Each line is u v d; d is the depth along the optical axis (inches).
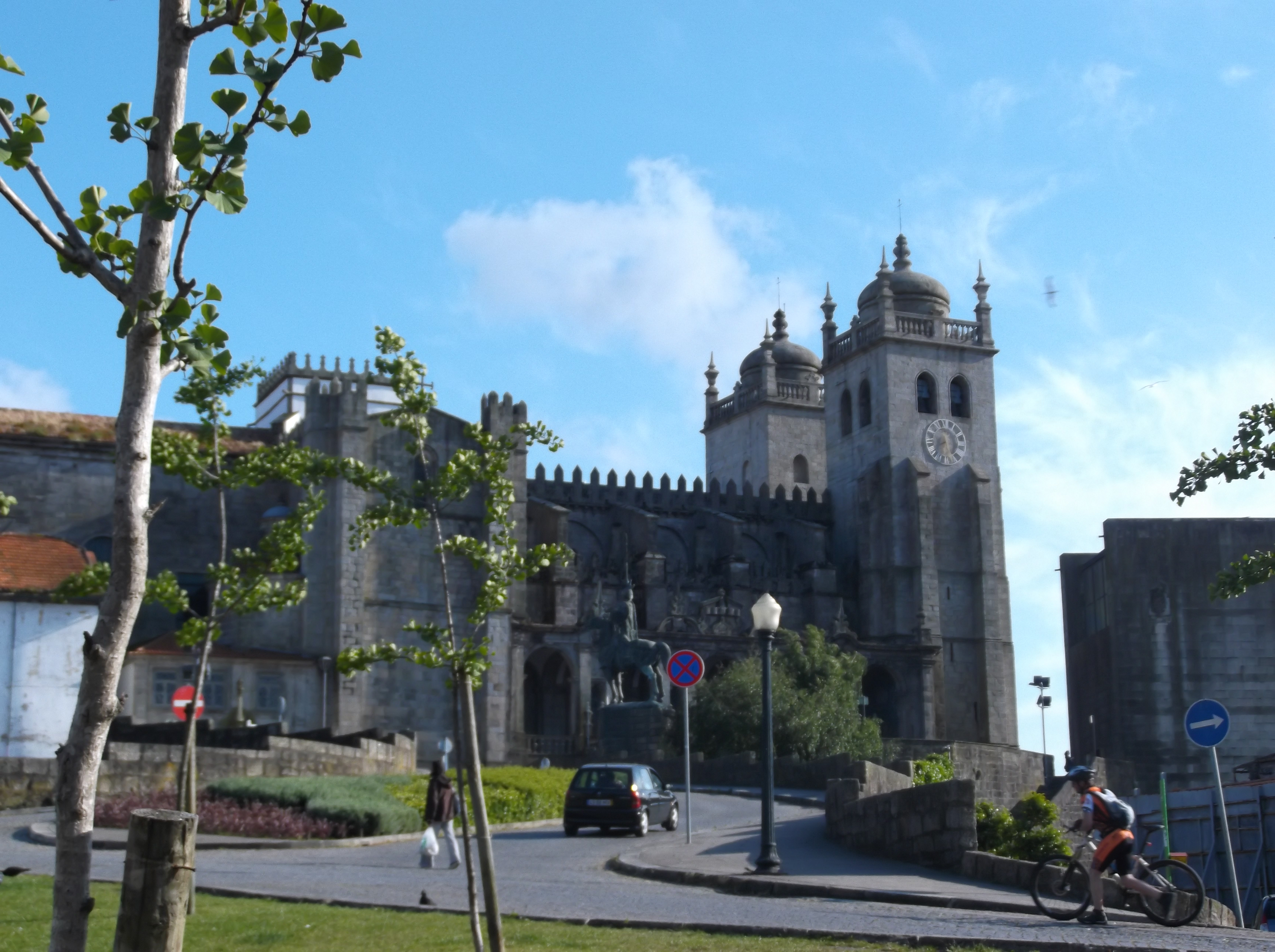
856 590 4813.0
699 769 2696.9
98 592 1029.8
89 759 454.3
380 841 1481.3
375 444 3774.6
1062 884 919.0
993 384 4970.5
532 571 772.0
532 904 943.0
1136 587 4010.8
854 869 1158.3
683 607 4298.7
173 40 483.8
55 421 3452.3
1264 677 3949.3
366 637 3629.4
